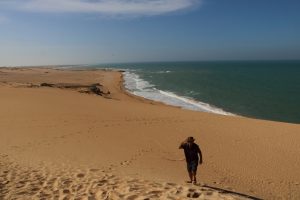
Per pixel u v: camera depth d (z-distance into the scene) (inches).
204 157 601.6
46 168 449.7
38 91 1501.0
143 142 690.8
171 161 562.3
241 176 508.1
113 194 339.9
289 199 425.4
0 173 414.6
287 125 904.3
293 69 6048.2
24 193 347.9
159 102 1750.7
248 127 871.1
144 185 370.0
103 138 709.9
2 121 864.3
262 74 4544.8
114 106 1162.0
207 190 358.0
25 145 624.4
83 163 495.8
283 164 576.4
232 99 1957.4
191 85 2869.1
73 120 885.2
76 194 344.5
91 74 4062.5
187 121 935.0
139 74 4746.6
